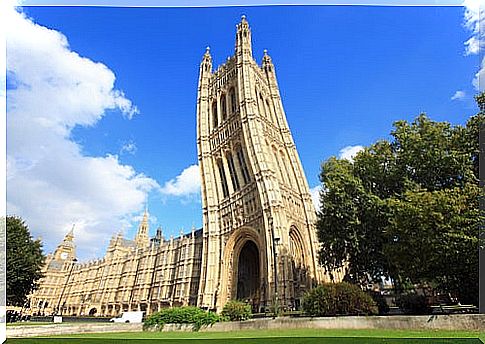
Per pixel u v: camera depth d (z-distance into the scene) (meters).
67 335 29.69
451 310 34.94
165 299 94.38
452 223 24.53
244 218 68.94
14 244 50.38
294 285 61.97
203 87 93.25
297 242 70.38
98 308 121.88
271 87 90.44
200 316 35.19
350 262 41.62
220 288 68.50
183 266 92.56
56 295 145.00
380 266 39.16
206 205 79.06
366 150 41.62
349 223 38.22
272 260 58.94
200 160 84.88
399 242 29.66
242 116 74.25
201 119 89.12
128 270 117.88
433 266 27.34
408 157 35.53
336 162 44.09
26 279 52.47
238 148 76.69
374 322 23.66
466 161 31.41
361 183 39.50
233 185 76.06
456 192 26.12
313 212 76.81
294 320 27.69
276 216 61.94
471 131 31.08
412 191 30.33
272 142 78.88
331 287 29.94
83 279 140.00
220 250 73.50
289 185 75.62
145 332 33.41
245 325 30.91
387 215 34.00
